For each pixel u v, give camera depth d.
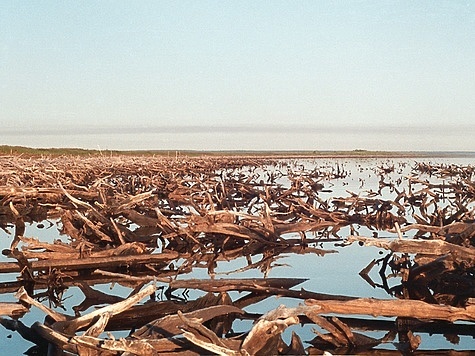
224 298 8.95
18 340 7.04
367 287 10.54
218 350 5.30
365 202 21.28
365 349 6.91
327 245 16.09
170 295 9.73
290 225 16.64
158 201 23.69
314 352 6.72
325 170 59.00
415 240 9.46
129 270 12.17
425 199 19.88
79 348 5.41
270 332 5.84
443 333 7.59
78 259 11.44
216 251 14.75
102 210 16.31
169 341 5.76
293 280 9.81
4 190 21.09
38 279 11.12
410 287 10.05
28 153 73.25
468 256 9.38
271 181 39.81
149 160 59.53
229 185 28.45
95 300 9.54
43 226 19.36
